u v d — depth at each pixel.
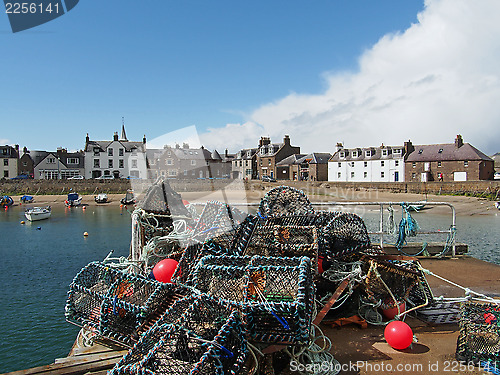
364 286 4.63
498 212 36.88
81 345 4.35
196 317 3.32
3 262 18.97
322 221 5.21
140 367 2.83
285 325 3.42
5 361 9.28
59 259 19.67
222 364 2.87
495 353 3.68
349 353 4.03
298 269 3.74
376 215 32.12
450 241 8.59
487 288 6.17
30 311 12.26
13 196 61.00
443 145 58.72
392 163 61.44
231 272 3.89
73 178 69.38
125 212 44.88
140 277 4.41
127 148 75.50
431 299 4.89
